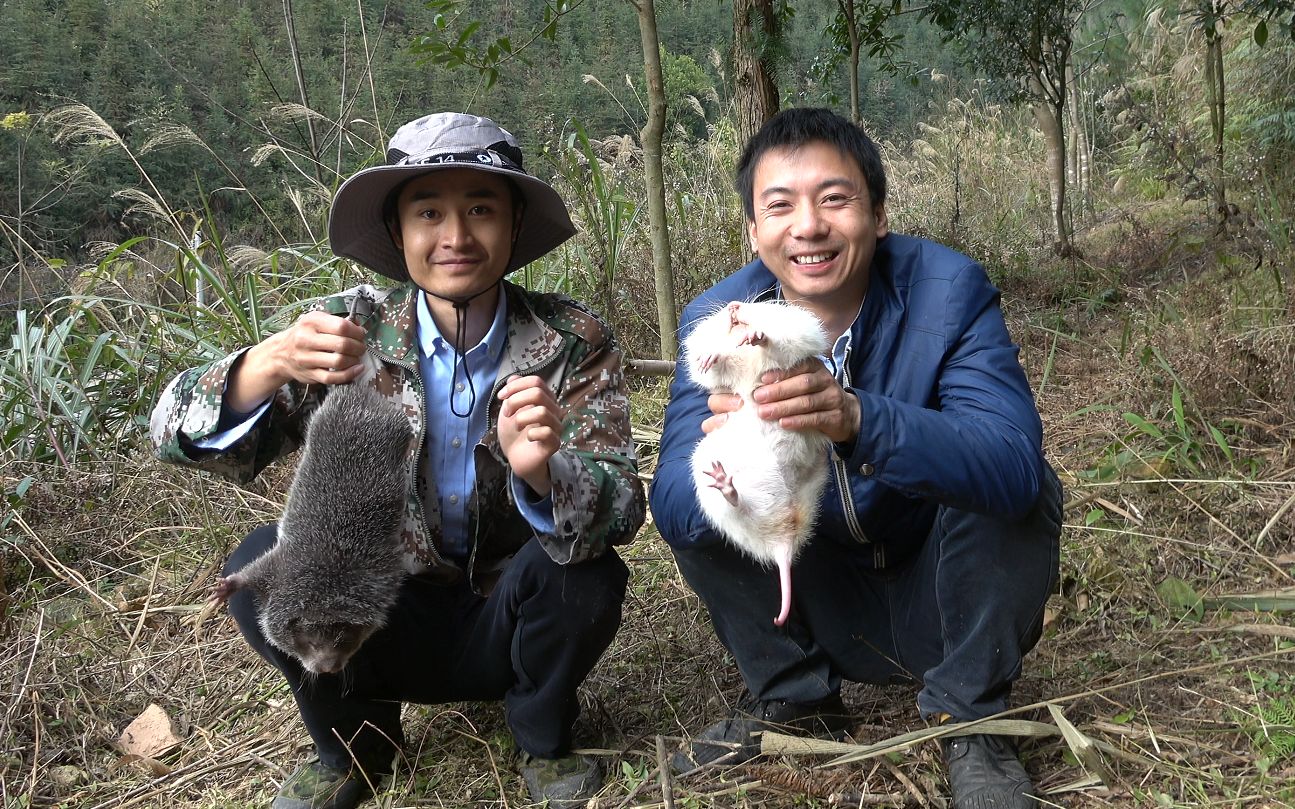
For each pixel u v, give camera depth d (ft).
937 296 8.27
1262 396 15.06
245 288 19.80
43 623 13.07
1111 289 23.67
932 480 7.09
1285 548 11.84
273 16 46.44
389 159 8.32
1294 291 17.37
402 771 9.46
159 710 10.98
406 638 8.81
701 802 8.42
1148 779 8.23
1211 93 30.63
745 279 9.42
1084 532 12.71
